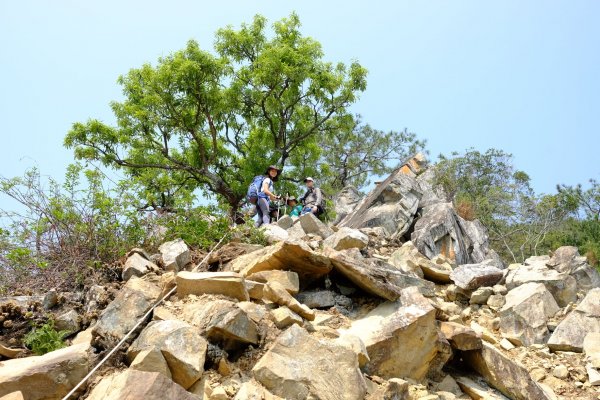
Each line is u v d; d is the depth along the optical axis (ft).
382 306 21.03
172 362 15.23
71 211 24.03
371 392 16.78
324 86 61.72
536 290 24.84
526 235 68.80
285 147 63.05
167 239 25.64
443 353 19.21
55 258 23.16
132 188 25.91
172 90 57.67
